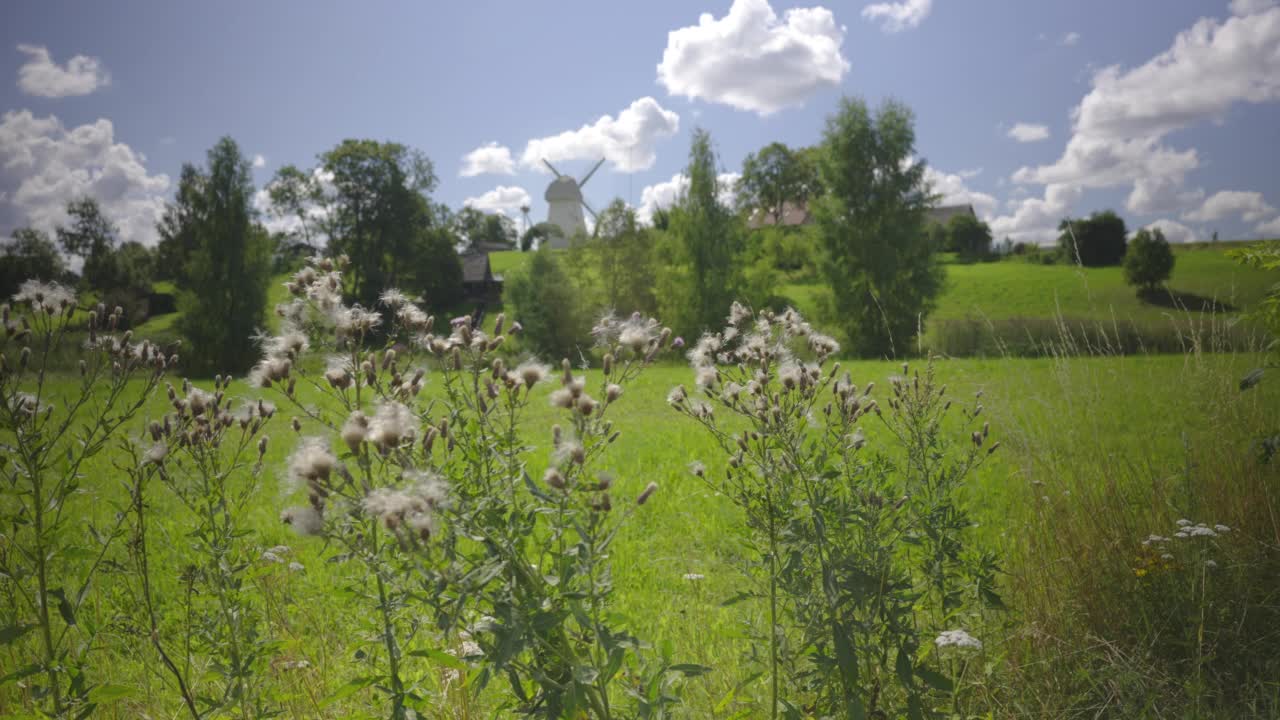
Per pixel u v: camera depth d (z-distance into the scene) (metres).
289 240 65.94
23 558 2.50
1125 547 3.97
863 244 43.56
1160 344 10.18
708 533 6.28
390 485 2.01
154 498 6.68
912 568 3.21
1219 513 4.23
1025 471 4.67
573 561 2.01
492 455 2.25
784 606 2.79
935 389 3.49
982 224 106.62
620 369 2.50
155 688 3.25
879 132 44.56
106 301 2.71
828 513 2.74
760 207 101.12
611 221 52.34
